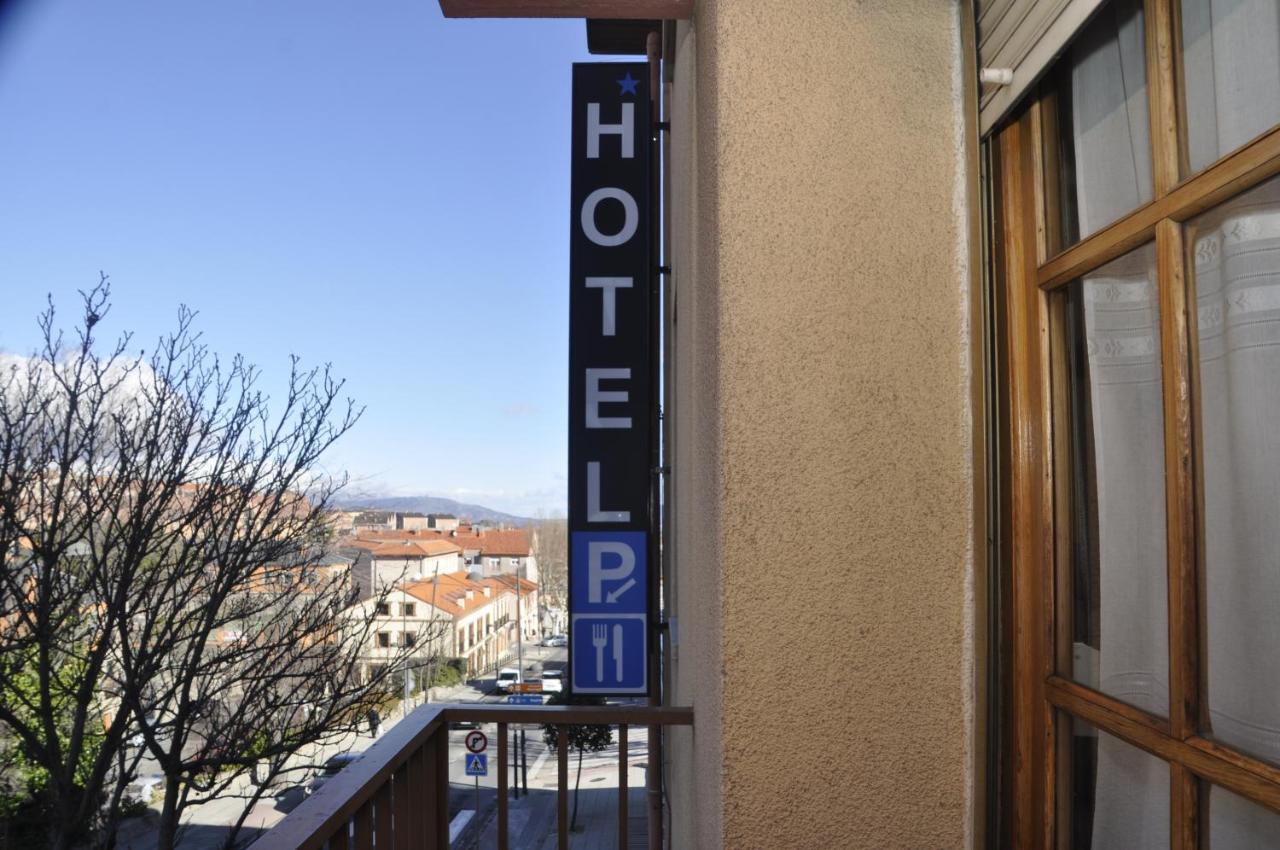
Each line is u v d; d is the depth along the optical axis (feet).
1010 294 4.96
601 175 15.93
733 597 5.16
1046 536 4.63
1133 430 3.95
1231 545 3.21
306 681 42.11
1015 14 4.68
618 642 15.53
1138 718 3.75
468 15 7.08
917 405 5.28
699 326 6.59
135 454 38.19
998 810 4.87
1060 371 4.61
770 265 5.33
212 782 39.14
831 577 5.17
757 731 5.12
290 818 4.76
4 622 36.58
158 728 38.47
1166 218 3.56
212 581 40.81
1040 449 4.71
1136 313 3.93
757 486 5.21
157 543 39.50
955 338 5.34
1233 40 3.23
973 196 5.24
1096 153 4.27
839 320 5.30
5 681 36.86
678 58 11.17
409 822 6.62
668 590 15.76
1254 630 3.08
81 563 39.17
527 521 380.78
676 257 12.09
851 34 5.49
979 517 5.08
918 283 5.35
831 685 5.14
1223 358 3.26
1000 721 4.90
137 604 38.37
